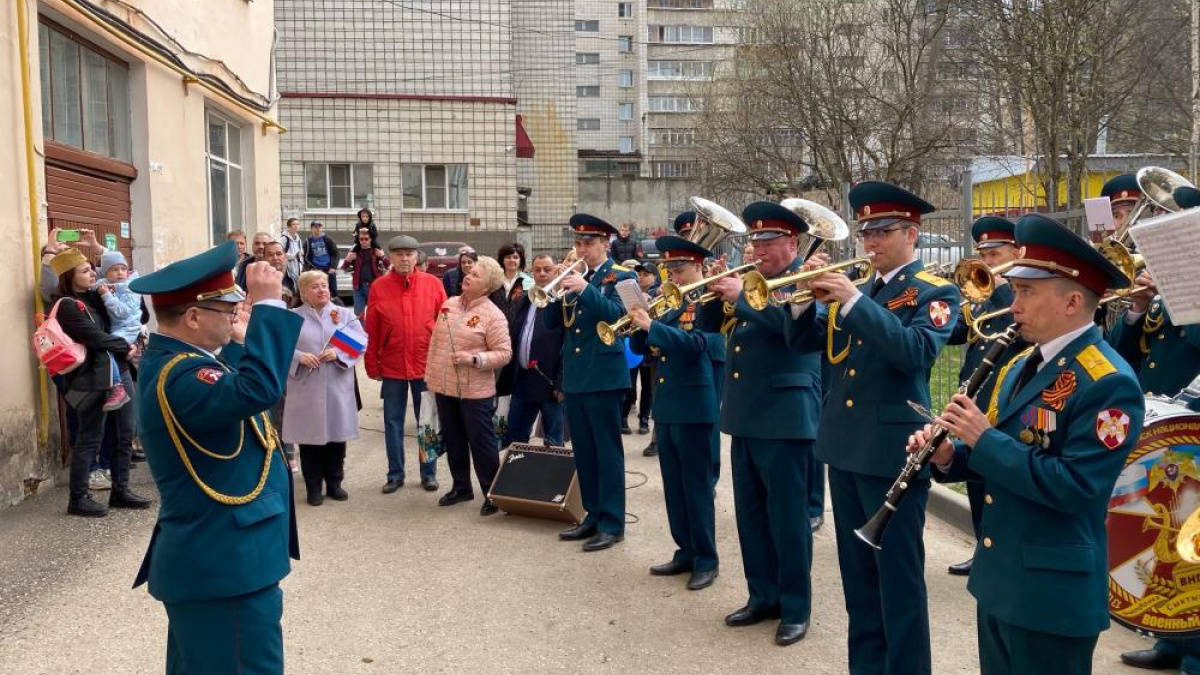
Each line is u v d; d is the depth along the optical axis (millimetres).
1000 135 15445
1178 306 2852
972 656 4320
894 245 3920
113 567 5473
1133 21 13141
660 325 5078
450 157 22766
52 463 7082
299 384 6801
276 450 3223
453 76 22828
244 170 12375
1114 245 3291
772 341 4551
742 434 4535
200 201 10297
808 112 18141
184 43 9828
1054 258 2709
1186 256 2783
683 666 4238
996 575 2770
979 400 3111
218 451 2965
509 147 22969
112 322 6723
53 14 7391
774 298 4145
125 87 8883
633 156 49969
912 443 3080
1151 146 15734
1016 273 2762
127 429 6617
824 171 18781
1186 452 3863
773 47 18562
